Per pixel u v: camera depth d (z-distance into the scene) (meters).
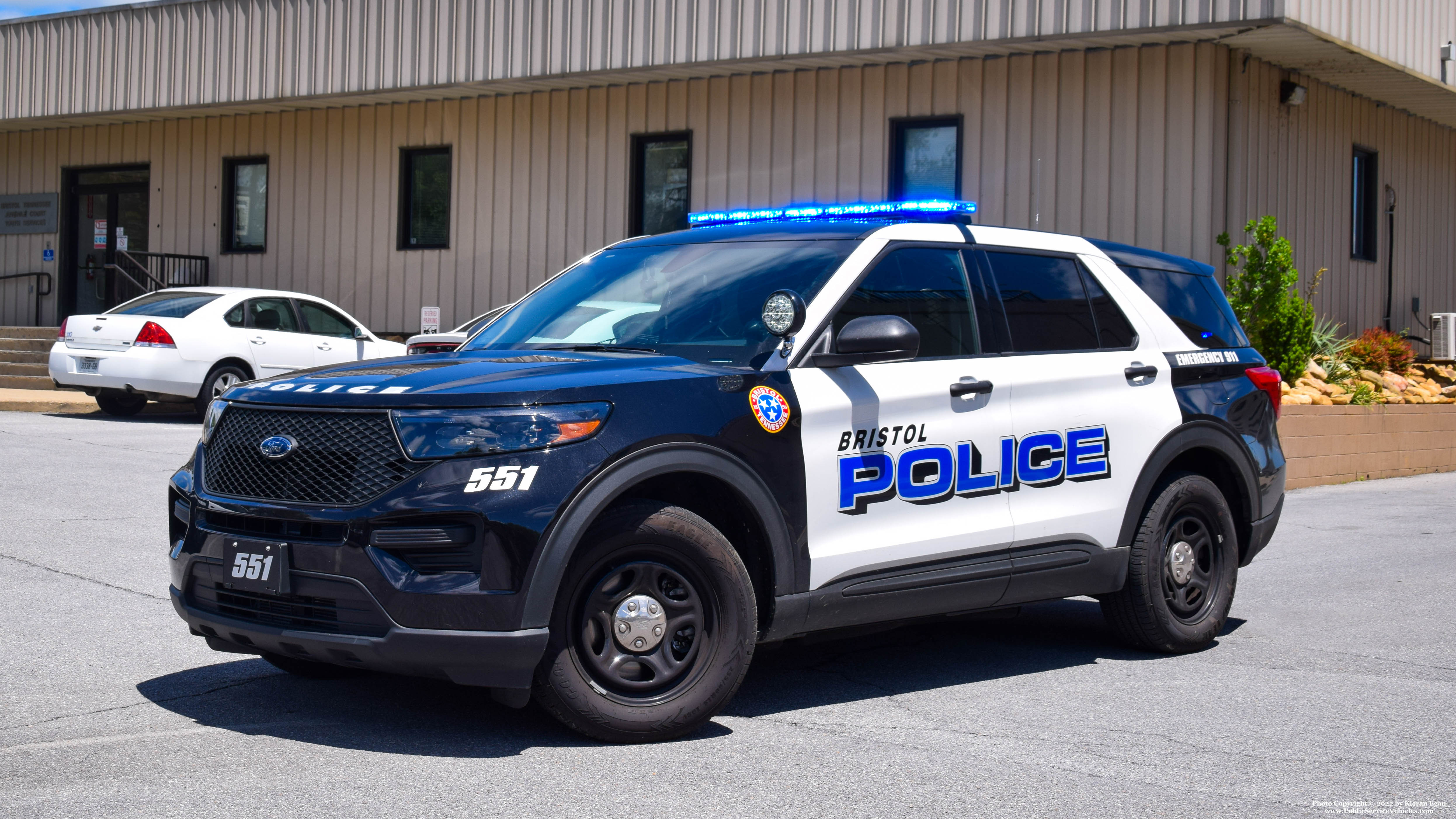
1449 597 7.50
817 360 4.85
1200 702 5.20
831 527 4.81
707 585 4.45
